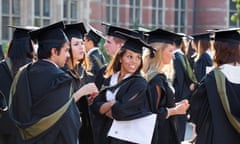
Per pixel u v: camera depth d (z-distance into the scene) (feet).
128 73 24.29
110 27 27.99
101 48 45.96
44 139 20.53
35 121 20.42
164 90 25.52
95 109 24.18
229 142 22.90
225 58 23.36
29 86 20.90
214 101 22.99
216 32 23.54
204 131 23.58
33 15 81.00
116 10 100.01
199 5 109.40
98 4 92.63
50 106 20.54
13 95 21.22
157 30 26.35
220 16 108.88
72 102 21.06
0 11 76.33
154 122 23.57
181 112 25.54
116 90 24.07
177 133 27.71
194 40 45.11
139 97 23.47
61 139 20.67
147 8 103.65
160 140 26.96
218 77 23.09
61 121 20.57
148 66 25.90
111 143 23.90
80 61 27.14
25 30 27.61
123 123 23.65
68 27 25.85
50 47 21.34
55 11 84.07
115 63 24.99
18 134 21.24
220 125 22.89
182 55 41.75
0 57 31.07
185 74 41.39
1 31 77.71
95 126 25.12
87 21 90.38
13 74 27.04
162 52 26.03
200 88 23.62
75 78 24.41
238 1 82.69
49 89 20.61
